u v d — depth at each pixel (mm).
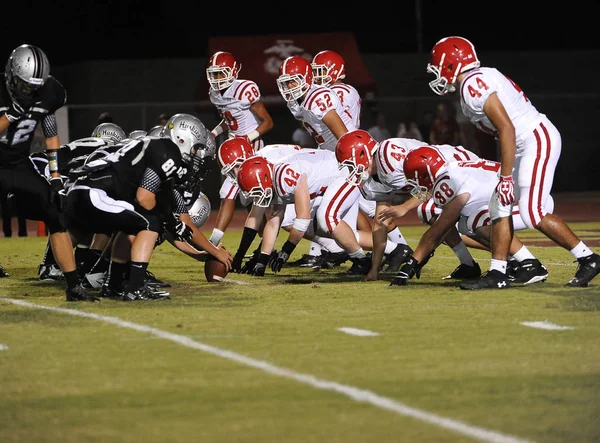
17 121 16406
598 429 9008
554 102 55656
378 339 12844
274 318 14578
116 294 17266
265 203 18875
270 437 8859
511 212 17297
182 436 8922
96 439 8891
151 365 11516
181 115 16531
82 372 11242
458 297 16531
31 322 14453
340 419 9344
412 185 17594
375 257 19266
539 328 13461
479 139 52125
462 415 9453
